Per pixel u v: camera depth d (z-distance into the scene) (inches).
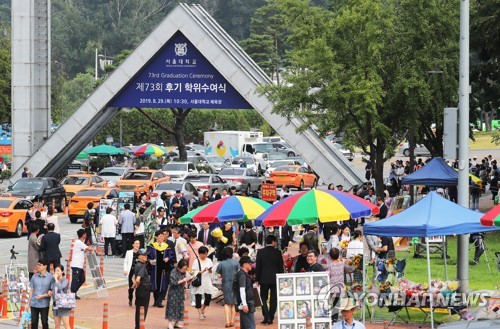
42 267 1456.7
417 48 2915.8
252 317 1422.2
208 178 3833.7
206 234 2046.0
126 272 1787.6
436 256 2325.3
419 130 3297.2
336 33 2903.5
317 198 1614.2
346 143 2878.9
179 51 3823.8
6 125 6176.2
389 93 2888.8
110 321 1638.8
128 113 7613.2
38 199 3462.1
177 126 4901.6
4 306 1692.9
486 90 3432.6
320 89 3011.8
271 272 1565.0
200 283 1620.3
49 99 4067.4
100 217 2696.9
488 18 2918.3
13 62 4020.7
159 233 1780.3
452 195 3048.7
